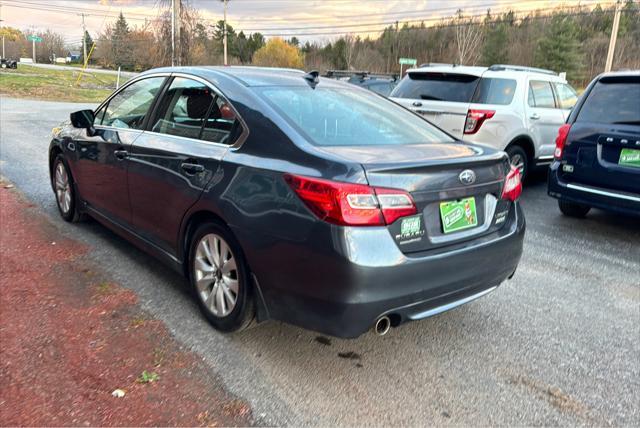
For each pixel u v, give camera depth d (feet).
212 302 10.73
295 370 9.58
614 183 18.04
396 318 8.89
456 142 11.59
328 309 8.46
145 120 13.05
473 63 177.58
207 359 9.74
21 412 7.94
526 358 10.36
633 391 9.35
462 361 10.16
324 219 8.26
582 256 16.65
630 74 18.11
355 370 9.69
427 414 8.50
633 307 12.91
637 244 18.11
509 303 12.93
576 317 12.25
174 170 11.25
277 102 10.44
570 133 19.08
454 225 9.39
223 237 10.15
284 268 8.86
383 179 8.38
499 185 10.35
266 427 8.00
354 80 43.91
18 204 19.33
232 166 9.87
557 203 24.03
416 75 25.89
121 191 13.48
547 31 222.69
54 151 17.60
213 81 11.45
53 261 13.96
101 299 11.91
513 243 10.51
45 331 10.34
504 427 8.26
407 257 8.57
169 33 89.56
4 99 72.38
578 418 8.54
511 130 23.66
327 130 10.08
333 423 8.18
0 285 12.29
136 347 9.97
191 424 7.93
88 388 8.62
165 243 12.14
